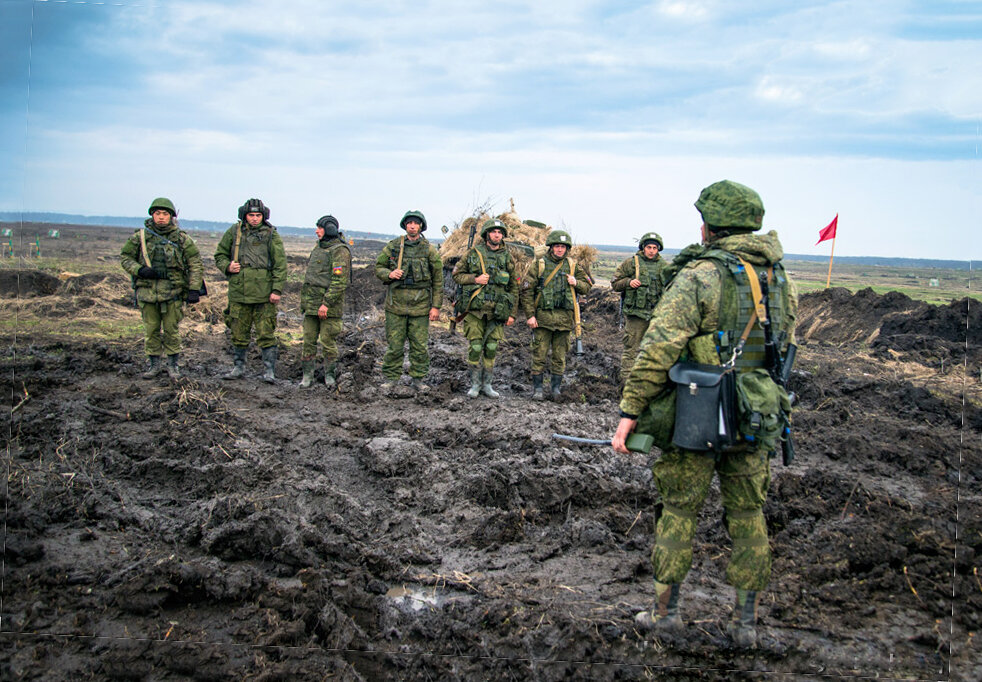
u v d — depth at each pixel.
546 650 3.56
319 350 10.82
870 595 4.14
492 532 4.82
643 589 4.19
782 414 3.45
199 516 4.73
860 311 14.77
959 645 3.67
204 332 11.99
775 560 4.48
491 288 8.31
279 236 8.72
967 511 5.31
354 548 4.50
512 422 7.21
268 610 3.80
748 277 3.45
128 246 8.30
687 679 3.39
